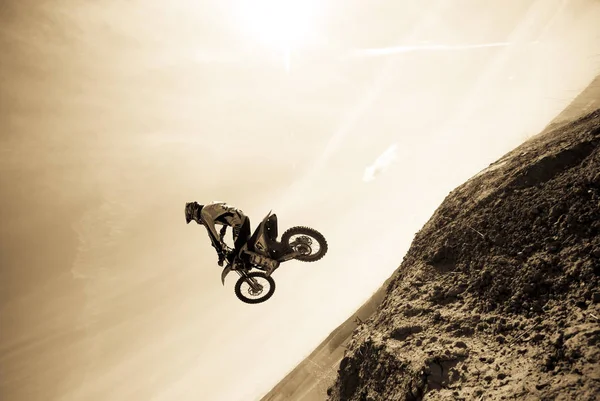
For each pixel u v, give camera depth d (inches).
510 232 153.1
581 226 126.6
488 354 120.6
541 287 124.6
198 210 193.2
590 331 95.3
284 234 185.0
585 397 80.5
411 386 131.0
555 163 161.0
